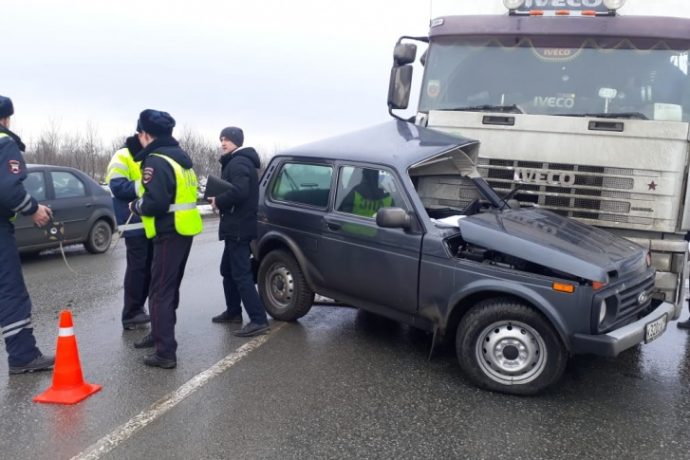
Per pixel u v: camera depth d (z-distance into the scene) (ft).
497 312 14.23
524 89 19.75
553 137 18.58
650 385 15.35
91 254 34.60
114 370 15.48
